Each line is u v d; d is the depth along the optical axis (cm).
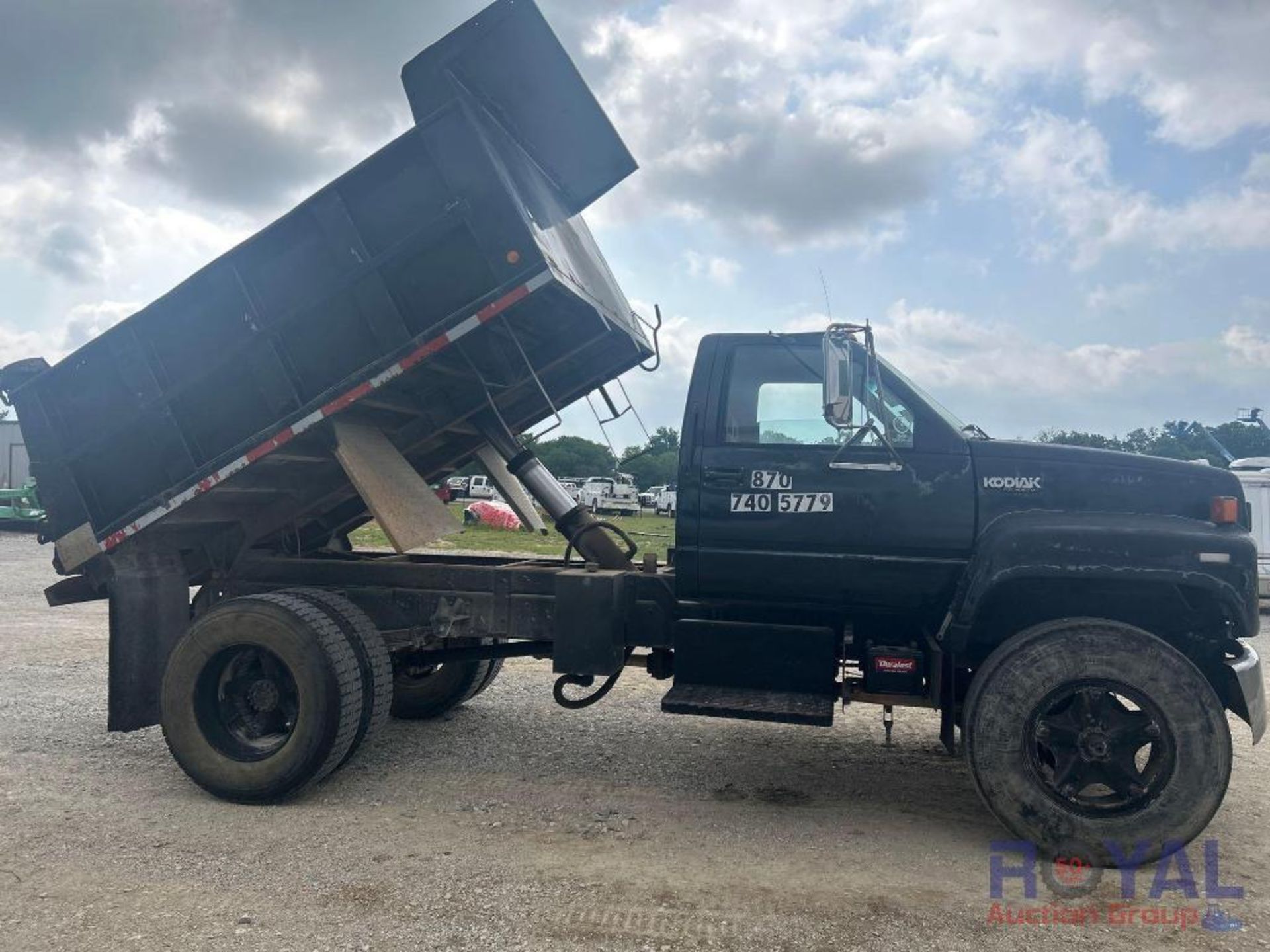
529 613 539
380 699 518
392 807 484
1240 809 492
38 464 548
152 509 527
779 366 498
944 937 347
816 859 421
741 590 489
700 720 675
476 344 539
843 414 436
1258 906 377
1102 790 472
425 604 554
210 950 328
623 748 600
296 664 481
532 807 487
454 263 487
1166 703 409
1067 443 490
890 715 548
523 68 534
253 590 586
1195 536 427
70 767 541
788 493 480
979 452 466
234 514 594
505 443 612
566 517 584
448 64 519
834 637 477
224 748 494
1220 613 446
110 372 535
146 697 544
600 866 408
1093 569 428
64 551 543
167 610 561
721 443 494
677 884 390
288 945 332
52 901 364
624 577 521
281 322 505
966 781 540
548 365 609
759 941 341
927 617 479
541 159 595
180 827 448
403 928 346
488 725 658
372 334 499
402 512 525
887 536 468
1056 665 417
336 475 588
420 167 486
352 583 568
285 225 500
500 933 343
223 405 525
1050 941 345
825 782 536
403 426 605
